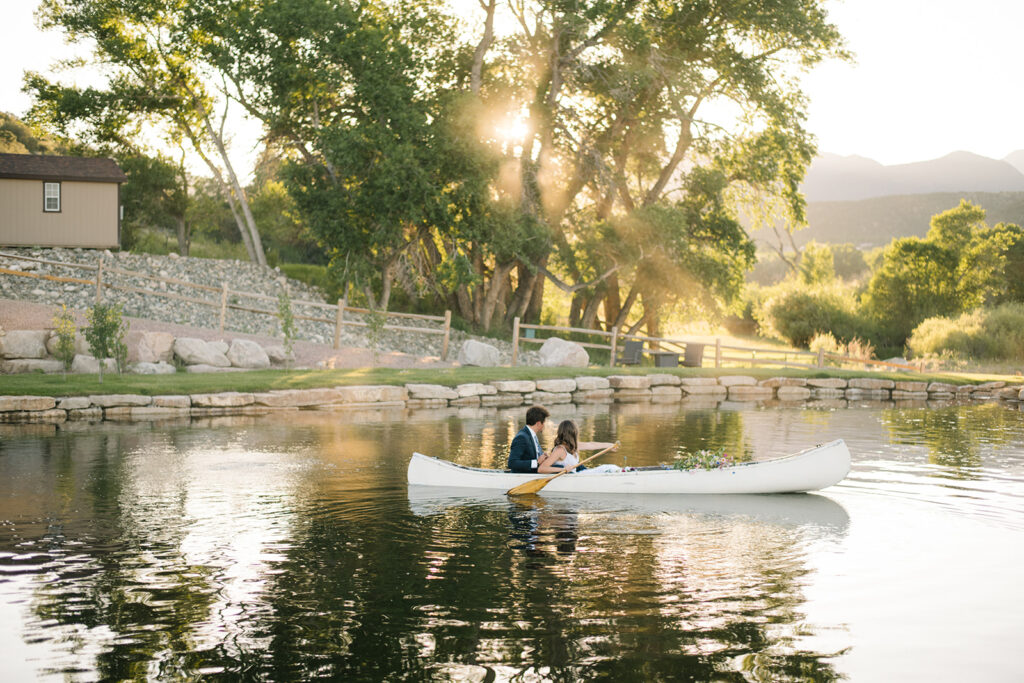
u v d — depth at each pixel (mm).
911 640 6020
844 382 29125
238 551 8086
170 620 6262
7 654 5633
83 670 5406
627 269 35094
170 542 8352
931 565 7824
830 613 6527
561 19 33562
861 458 14320
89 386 18438
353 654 5680
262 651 5719
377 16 34094
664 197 39219
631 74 34125
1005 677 5430
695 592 7000
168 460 12852
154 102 38281
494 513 9828
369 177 31016
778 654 5746
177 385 19203
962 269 51250
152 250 43469
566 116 35875
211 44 33406
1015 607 6688
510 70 36062
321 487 11117
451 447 14625
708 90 37000
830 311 49938
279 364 24422
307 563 7719
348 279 31703
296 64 31609
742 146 39000
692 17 36188
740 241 37844
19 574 7293
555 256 37812
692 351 32312
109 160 37375
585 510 10031
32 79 37969
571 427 11383
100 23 36469
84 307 25984
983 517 9789
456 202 31594
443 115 32219
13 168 34281
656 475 11008
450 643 5883
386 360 26266
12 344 21172
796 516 9789
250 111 34594
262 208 46594
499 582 7223
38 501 10031
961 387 29812
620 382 25906
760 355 43156
